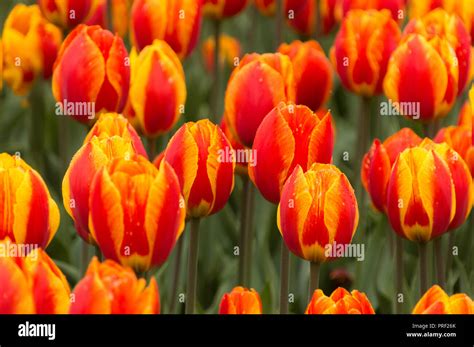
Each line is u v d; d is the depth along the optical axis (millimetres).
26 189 3055
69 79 3971
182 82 4172
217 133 3322
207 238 4996
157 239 2934
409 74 4316
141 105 4129
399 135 3836
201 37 7977
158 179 2895
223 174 3340
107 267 2527
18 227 3061
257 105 3781
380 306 4590
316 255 3215
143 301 2494
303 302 4961
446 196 3414
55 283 2594
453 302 2840
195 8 4766
